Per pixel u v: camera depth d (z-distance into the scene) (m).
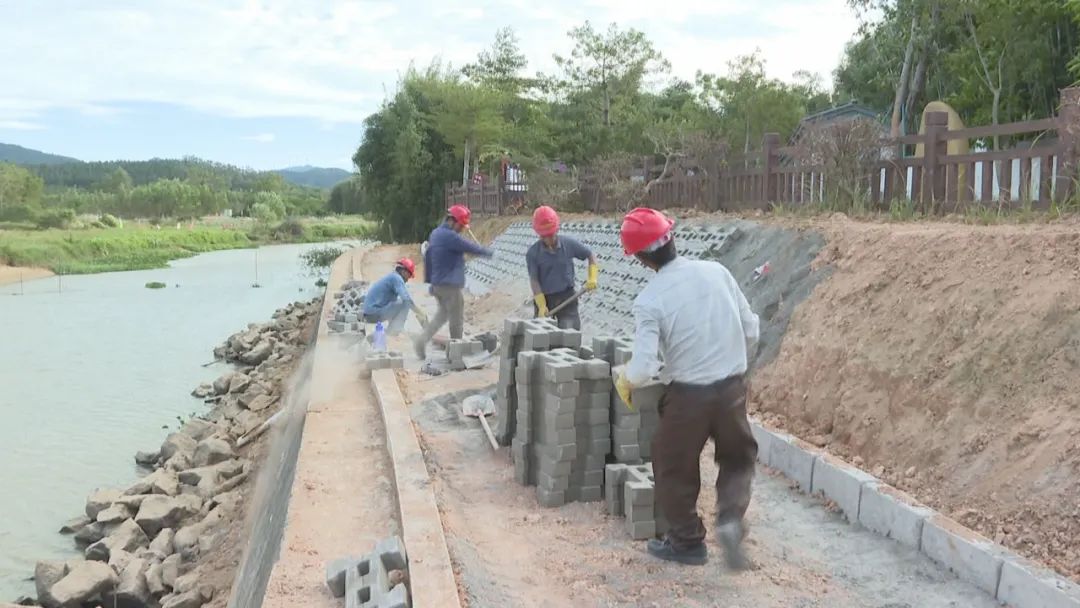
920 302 5.78
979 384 4.88
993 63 17.45
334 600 4.20
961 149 13.18
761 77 25.75
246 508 9.05
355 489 5.82
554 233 7.72
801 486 5.44
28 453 12.41
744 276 8.89
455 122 33.72
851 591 3.98
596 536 4.83
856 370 5.88
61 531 9.61
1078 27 15.23
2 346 21.28
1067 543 3.79
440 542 4.53
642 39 30.34
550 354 5.68
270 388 14.70
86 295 33.62
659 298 4.12
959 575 4.01
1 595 8.06
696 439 4.16
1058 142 6.60
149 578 7.74
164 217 101.81
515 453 5.90
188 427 12.80
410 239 40.97
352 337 11.84
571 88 31.72
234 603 6.41
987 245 5.62
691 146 13.47
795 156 10.50
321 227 87.19
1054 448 4.19
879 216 8.41
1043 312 4.78
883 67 23.19
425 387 8.79
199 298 32.47
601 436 5.41
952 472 4.68
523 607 3.94
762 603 3.89
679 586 4.09
